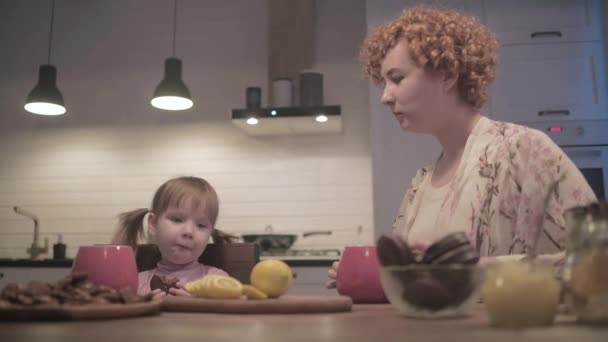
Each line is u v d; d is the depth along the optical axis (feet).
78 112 13.06
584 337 1.72
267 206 12.14
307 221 11.98
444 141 4.46
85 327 2.09
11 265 10.48
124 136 12.84
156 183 12.56
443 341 1.68
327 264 9.61
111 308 2.34
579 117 9.76
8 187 12.98
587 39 9.95
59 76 13.23
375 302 3.43
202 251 4.89
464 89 4.19
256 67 12.69
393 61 4.09
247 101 11.30
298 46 12.01
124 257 3.10
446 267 2.31
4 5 13.65
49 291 2.51
